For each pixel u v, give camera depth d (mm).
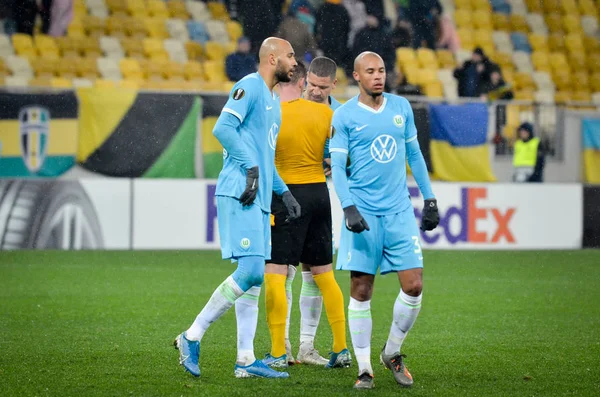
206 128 48906
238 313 19047
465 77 59438
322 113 21141
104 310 29078
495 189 51188
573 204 52219
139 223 48406
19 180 46812
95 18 62062
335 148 18531
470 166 50906
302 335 21391
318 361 21078
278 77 19172
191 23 63844
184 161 48812
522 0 71062
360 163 18531
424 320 27984
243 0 61875
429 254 48281
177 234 48844
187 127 48688
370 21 59562
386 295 33969
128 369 19641
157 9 64312
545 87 67312
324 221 20906
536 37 69812
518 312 29703
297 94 21312
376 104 18703
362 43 59625
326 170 23562
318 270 20859
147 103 48188
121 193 48156
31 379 18453
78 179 47562
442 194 50594
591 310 30219
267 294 20438
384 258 18516
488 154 51094
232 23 64562
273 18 62062
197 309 29609
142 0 64312
